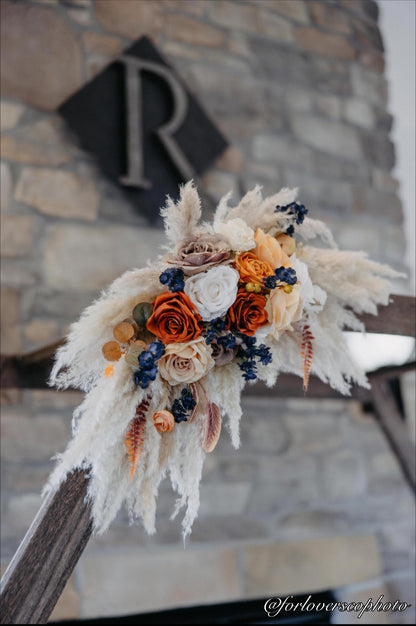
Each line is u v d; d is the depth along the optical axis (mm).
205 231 1545
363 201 3986
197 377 1372
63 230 3115
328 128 3990
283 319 1460
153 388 1348
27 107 3164
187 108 3500
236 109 3711
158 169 3379
